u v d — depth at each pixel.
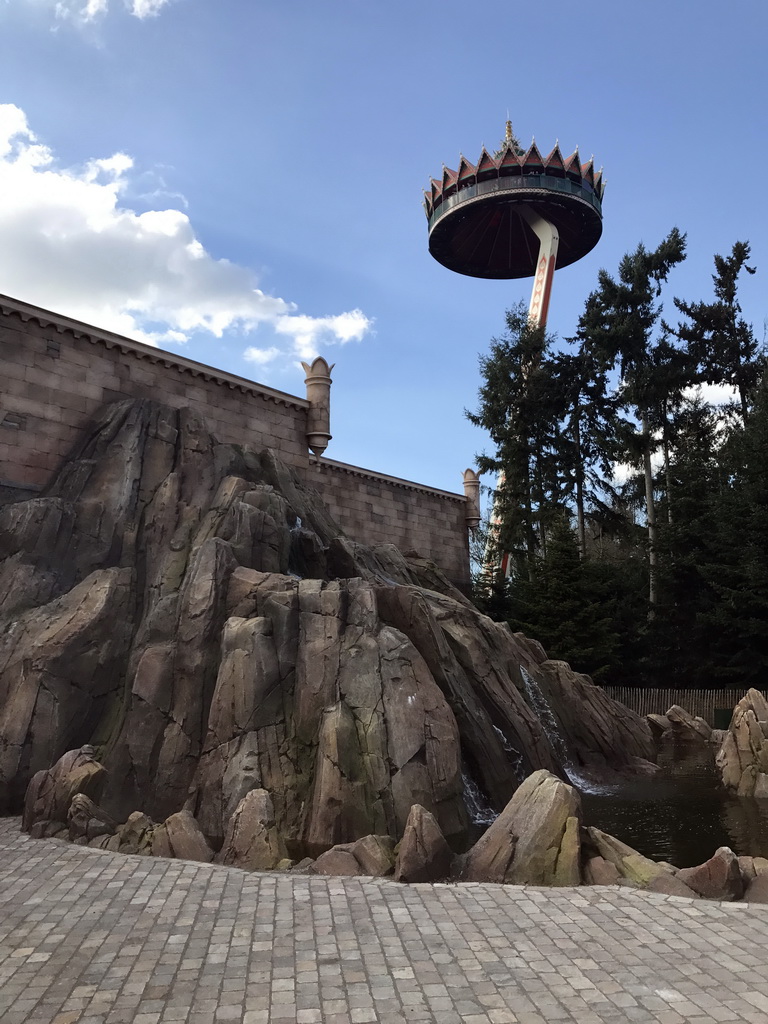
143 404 23.05
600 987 6.19
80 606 16.89
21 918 7.88
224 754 13.86
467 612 22.02
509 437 47.91
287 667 15.20
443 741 14.25
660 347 48.53
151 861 10.25
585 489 48.34
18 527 18.45
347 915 8.01
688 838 14.07
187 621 16.08
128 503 20.52
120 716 15.62
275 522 19.97
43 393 21.66
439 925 7.69
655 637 40.59
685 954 6.89
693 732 28.50
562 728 23.08
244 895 8.70
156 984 6.26
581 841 9.99
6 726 14.44
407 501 36.91
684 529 41.12
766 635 35.03
